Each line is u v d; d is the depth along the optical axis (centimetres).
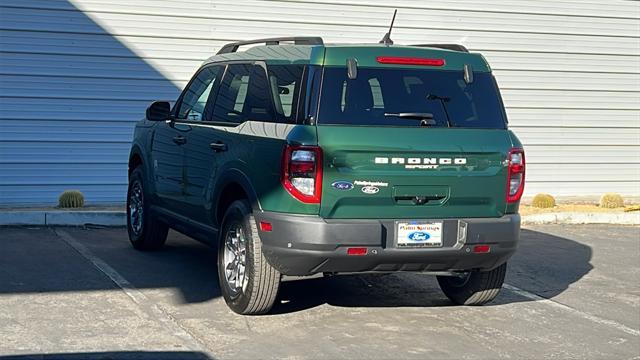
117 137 1248
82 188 1240
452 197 678
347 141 648
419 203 671
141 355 595
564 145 1478
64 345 609
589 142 1491
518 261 997
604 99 1491
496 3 1410
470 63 716
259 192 674
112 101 1240
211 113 798
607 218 1310
